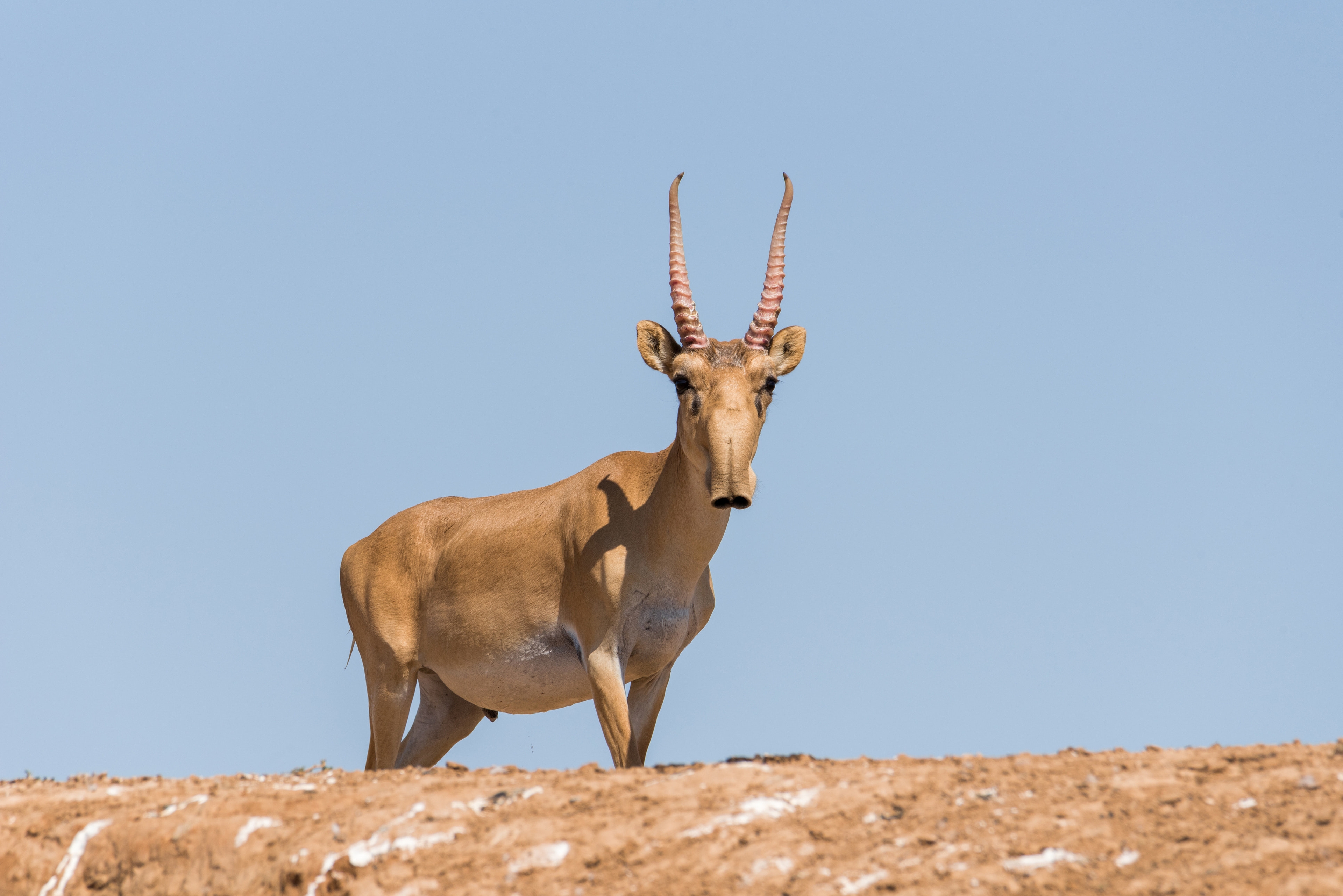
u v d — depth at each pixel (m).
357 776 36.12
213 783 36.81
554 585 43.41
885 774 30.48
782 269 43.25
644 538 41.25
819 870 26.25
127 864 32.62
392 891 28.36
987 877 25.03
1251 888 23.50
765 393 40.62
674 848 27.89
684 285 42.81
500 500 47.25
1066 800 28.09
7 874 33.44
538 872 27.94
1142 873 24.73
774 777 30.58
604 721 40.31
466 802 31.12
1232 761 29.64
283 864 30.47
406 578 47.25
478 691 45.41
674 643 41.72
